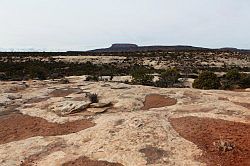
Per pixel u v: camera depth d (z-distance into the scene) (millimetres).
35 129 23109
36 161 17469
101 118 23438
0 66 75312
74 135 20625
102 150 17938
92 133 20281
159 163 16156
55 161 17172
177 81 53000
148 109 26000
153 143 18219
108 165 16359
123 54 136000
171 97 29703
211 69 84750
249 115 22859
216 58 119562
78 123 23422
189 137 19062
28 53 137000
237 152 17172
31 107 28438
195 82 44969
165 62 105062
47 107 28078
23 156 18172
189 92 31922
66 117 24922
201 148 17609
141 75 50594
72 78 52469
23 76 61031
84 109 26609
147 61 107562
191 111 24297
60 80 44469
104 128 20656
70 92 33875
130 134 19359
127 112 25094
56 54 136000
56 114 25859
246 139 18641
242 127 20359
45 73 62062
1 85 38000
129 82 51062
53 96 32438
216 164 16016
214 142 18172
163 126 20594
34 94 33531
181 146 17844
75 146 19000
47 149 18938
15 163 17375
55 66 84312
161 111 24594
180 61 108688
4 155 18438
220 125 20688
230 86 46156
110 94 30891
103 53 145250
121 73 72875
